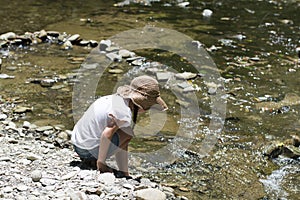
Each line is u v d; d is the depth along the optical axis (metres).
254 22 11.33
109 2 12.82
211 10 12.24
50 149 5.65
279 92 7.67
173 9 12.26
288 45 9.84
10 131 6.07
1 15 11.34
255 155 5.93
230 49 9.48
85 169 5.12
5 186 4.60
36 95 7.22
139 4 12.66
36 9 12.00
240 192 5.20
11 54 8.84
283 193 5.23
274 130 6.52
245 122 6.70
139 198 4.61
